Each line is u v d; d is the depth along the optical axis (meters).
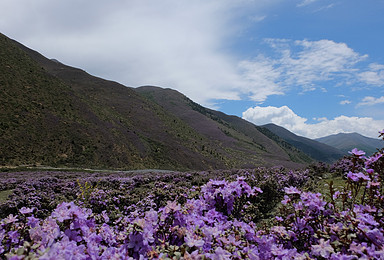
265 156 145.38
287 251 1.92
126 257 1.70
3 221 2.18
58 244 1.66
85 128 66.50
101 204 7.93
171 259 1.62
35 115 57.09
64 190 11.76
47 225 1.96
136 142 80.50
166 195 7.08
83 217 2.10
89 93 115.50
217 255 1.63
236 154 131.12
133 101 127.88
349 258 1.58
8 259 1.38
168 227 2.17
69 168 44.66
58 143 54.38
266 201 6.40
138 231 1.94
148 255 1.75
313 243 2.22
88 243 1.92
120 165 62.25
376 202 2.22
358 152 2.62
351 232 1.86
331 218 2.31
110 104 112.94
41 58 151.88
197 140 119.38
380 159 2.47
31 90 64.50
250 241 2.30
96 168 53.75
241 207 3.17
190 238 1.84
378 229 1.86
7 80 60.69
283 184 7.96
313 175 10.86
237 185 2.99
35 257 1.39
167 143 96.62
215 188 3.11
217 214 2.67
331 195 2.40
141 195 9.22
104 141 67.31
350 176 2.43
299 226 2.30
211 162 98.44
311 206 2.29
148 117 116.56
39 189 11.85
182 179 13.20
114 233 2.43
